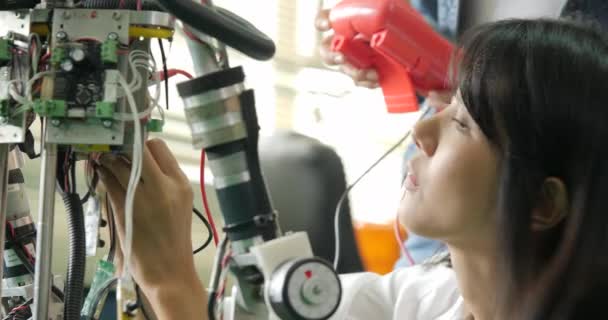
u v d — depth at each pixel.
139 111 1.03
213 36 0.90
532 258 1.00
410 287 1.43
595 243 0.97
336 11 1.58
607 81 1.01
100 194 1.14
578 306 0.96
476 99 1.03
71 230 1.07
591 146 0.98
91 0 1.04
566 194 1.00
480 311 1.10
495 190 1.03
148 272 1.08
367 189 2.85
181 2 0.88
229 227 0.90
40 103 1.00
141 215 1.07
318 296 0.81
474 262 1.08
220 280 0.90
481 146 1.03
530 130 0.99
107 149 1.04
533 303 0.98
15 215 1.21
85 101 1.01
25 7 1.04
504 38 1.05
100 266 1.14
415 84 1.55
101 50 1.01
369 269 2.17
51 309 1.10
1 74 1.04
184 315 1.06
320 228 1.73
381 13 1.48
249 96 0.92
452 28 1.87
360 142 3.01
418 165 1.08
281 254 0.85
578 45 1.03
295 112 2.94
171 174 1.11
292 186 1.74
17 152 1.21
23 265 1.22
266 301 0.83
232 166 0.90
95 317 1.12
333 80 2.98
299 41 2.89
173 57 1.40
